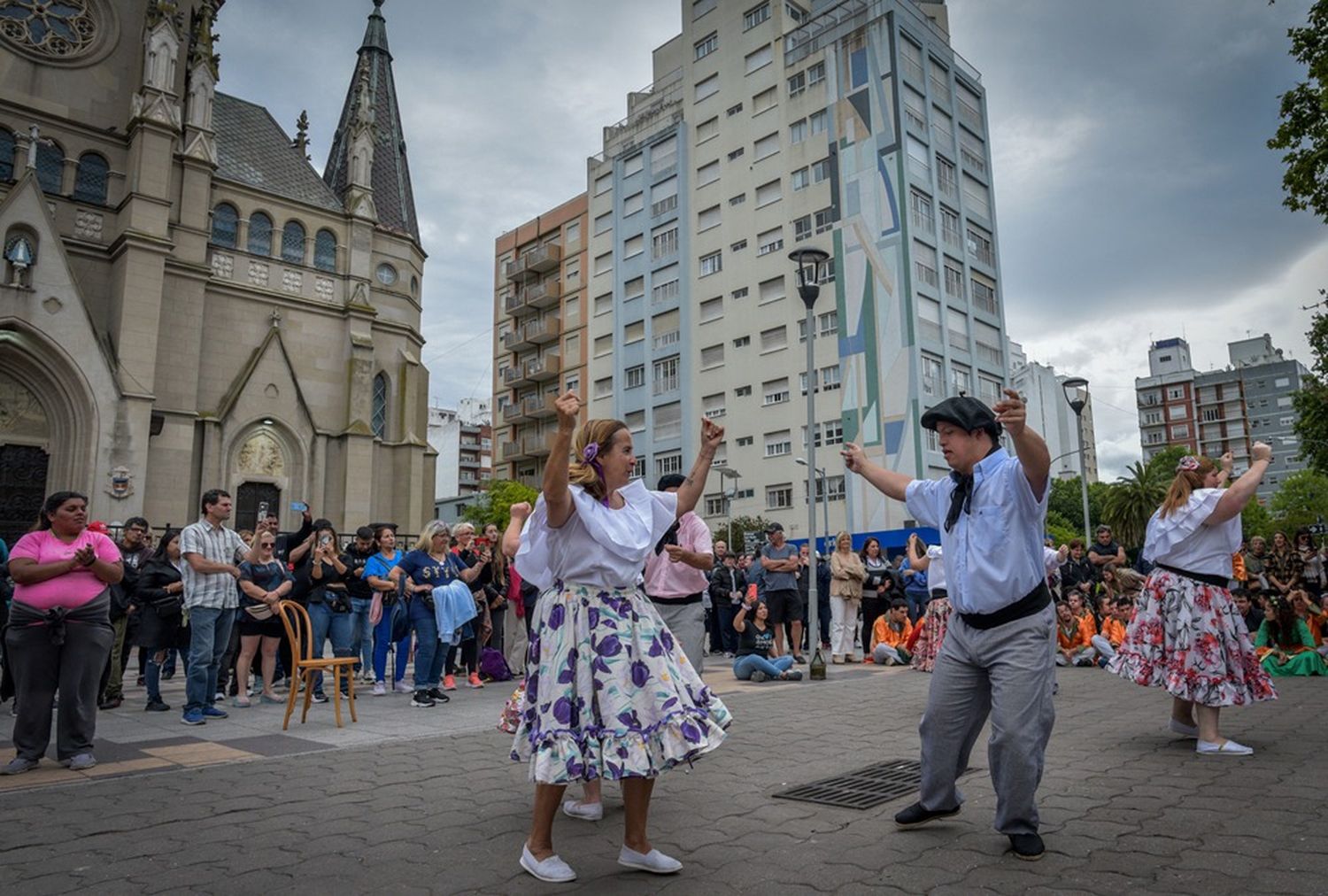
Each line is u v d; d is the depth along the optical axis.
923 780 4.03
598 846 3.91
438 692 9.33
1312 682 10.07
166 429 27.00
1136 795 4.64
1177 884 3.22
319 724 7.85
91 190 27.03
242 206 30.77
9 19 26.28
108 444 24.59
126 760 6.16
